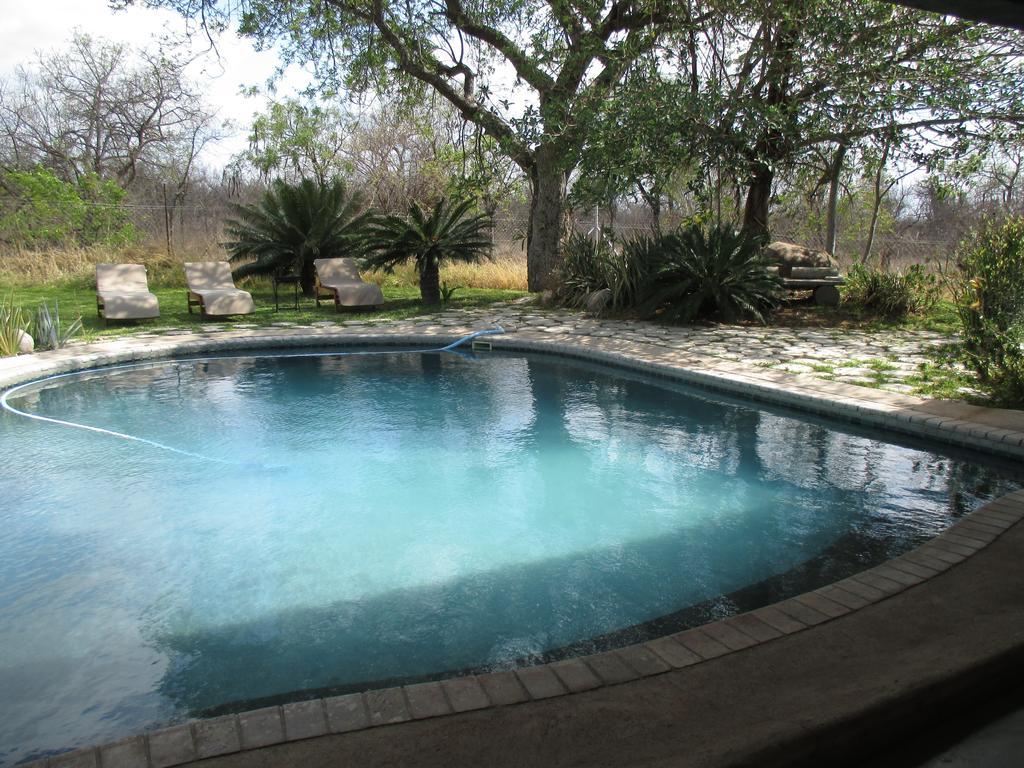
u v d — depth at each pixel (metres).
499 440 5.90
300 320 11.65
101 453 5.56
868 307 11.45
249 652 2.90
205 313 11.63
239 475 5.09
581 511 4.39
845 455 5.36
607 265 12.77
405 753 1.92
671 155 10.38
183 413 6.74
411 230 12.90
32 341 8.72
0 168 23.97
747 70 10.75
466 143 15.38
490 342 9.82
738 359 8.13
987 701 2.33
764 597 3.29
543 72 12.51
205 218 20.42
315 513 4.39
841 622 2.60
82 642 2.99
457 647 2.91
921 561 3.10
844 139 10.85
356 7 12.04
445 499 4.61
